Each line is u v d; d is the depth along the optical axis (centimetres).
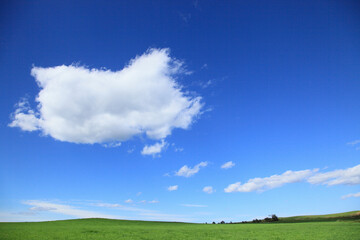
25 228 4841
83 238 3578
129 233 4338
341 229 4434
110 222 7350
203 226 6291
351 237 3453
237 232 4522
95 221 7381
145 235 4066
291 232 4272
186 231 4769
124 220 8031
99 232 4412
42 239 3397
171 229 5191
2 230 4384
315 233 4006
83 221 7231
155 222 8025
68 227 5259
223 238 3691
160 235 4075
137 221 8006
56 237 3638
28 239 3372
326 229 4525
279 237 3675
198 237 3825
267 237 3716
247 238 3647
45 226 5416
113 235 4006
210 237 3819
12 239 3359
